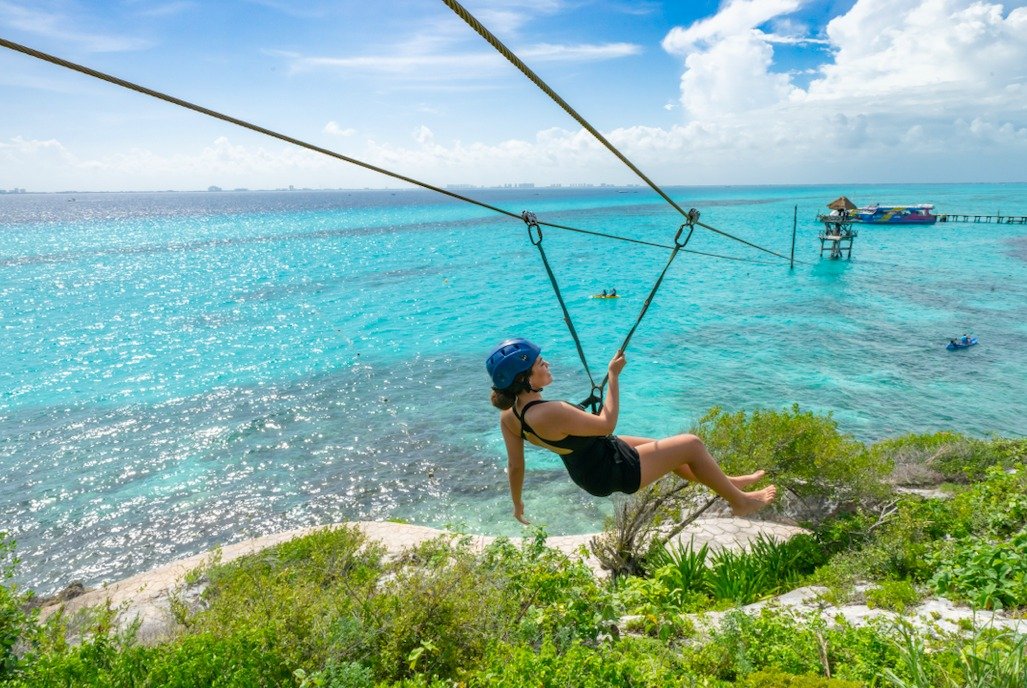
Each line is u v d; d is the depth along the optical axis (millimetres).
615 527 14109
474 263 92812
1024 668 5160
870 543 12414
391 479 24062
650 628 7805
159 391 35281
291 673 6793
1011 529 11531
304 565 13008
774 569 12336
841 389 33156
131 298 66875
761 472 4488
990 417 28922
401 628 7406
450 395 33656
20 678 6633
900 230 128500
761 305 57844
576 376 36812
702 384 34406
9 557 19578
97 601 14461
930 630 7379
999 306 54188
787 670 6188
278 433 29000
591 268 87000
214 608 9031
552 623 7762
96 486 24125
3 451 27312
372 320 54219
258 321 54469
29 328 52906
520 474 4141
